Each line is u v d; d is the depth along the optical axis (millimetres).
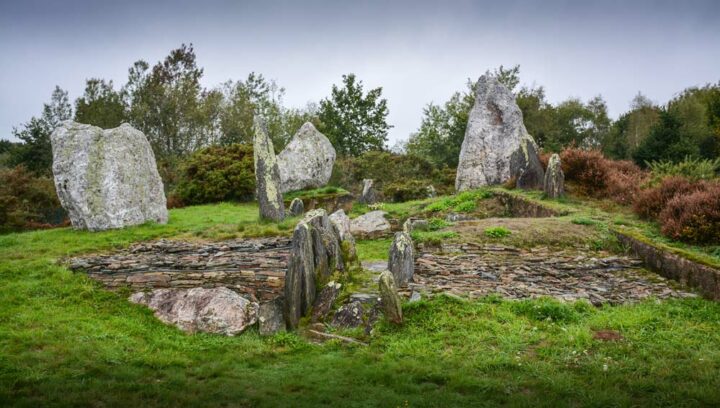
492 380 7723
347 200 28203
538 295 11383
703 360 8125
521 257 14461
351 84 56000
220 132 46156
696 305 10719
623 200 20203
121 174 19188
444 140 50469
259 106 51406
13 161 44594
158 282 12320
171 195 30812
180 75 50812
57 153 19047
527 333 9391
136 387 7746
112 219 18734
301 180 31156
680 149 30250
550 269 13422
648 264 13602
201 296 11109
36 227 25969
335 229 14000
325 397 7406
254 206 28453
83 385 7727
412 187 32094
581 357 8508
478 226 17141
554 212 19516
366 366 8531
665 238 15016
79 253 15234
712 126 35844
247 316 10727
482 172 27906
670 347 8734
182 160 39000
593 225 16688
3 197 25781
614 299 11344
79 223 18859
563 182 21703
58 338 9609
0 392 7352
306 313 10938
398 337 9664
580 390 7320
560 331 9539
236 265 13219
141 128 43844
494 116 28609
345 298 11242
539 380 7715
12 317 10453
